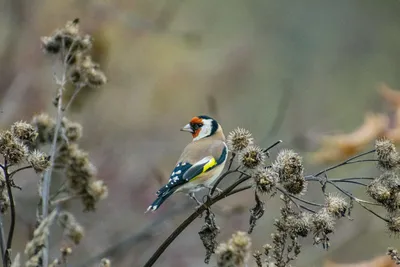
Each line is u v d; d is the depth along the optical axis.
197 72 18.62
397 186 6.14
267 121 18.81
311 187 14.27
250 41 21.23
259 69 20.98
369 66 22.83
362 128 10.38
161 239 13.62
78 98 13.84
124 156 15.14
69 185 7.43
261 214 6.24
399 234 6.09
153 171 14.02
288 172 6.09
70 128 7.54
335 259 13.99
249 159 6.19
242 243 5.27
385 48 23.19
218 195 6.18
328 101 20.86
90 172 7.45
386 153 6.31
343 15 23.61
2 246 6.21
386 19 23.50
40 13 16.27
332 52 23.08
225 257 5.27
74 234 7.13
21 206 12.27
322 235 6.04
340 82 22.25
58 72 15.09
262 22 22.72
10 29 16.11
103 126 16.23
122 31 16.78
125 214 13.54
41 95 15.25
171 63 18.03
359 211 14.23
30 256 6.23
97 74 7.64
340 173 14.64
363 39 23.31
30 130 6.25
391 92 10.70
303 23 23.30
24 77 15.37
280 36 22.91
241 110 18.98
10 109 14.48
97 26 15.90
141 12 17.42
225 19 21.38
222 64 19.34
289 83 17.41
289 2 23.39
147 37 17.39
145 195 14.04
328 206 6.13
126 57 17.23
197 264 13.52
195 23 20.30
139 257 12.23
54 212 5.45
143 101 17.42
